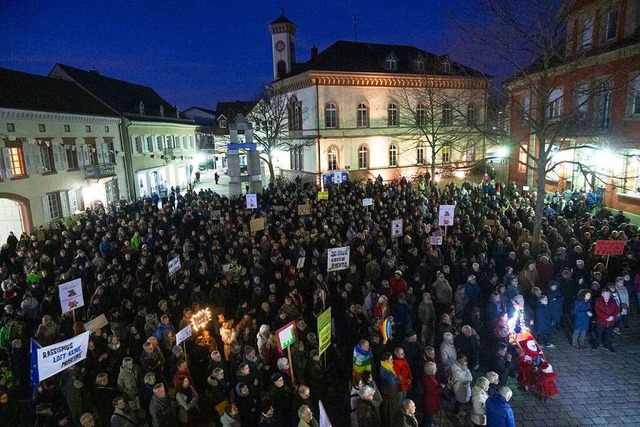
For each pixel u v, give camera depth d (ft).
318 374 26.78
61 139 89.35
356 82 125.08
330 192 82.28
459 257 44.32
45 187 83.71
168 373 28.32
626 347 35.06
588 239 45.70
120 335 32.30
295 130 134.72
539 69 57.57
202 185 165.99
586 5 66.95
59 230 60.64
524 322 34.76
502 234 47.34
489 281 36.68
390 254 42.22
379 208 64.69
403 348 28.76
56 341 31.55
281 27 157.38
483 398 24.09
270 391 24.63
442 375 28.30
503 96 60.85
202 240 50.24
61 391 26.22
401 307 32.53
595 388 30.22
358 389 24.35
